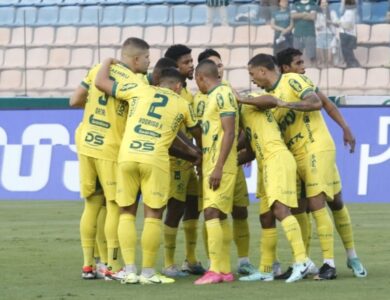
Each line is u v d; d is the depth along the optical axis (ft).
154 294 45.39
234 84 116.06
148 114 49.49
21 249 63.87
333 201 51.11
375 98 106.83
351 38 112.88
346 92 112.47
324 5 112.98
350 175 95.04
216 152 49.34
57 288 47.75
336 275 50.57
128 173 49.19
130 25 121.29
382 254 60.03
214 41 118.52
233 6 117.91
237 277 52.49
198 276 53.78
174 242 54.13
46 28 123.34
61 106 105.40
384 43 113.70
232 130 48.73
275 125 50.03
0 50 122.01
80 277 51.80
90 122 51.31
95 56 121.49
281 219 49.03
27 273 53.26
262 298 43.73
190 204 54.70
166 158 49.39
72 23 122.93
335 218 51.52
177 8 121.08
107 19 122.21
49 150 100.22
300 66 52.95
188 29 120.16
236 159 50.03
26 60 121.39
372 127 95.50
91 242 51.47
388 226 75.61
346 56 113.09
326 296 44.06
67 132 99.91
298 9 113.39
